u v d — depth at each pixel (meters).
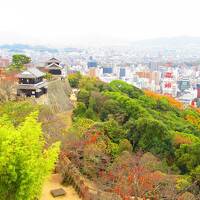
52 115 50.75
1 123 20.73
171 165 46.62
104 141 45.22
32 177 17.61
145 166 38.47
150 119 51.47
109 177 34.56
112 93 67.50
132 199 29.31
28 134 18.53
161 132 49.78
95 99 63.69
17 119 35.75
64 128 47.44
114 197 28.66
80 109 60.19
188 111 84.44
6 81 58.28
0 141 17.69
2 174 17.30
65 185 30.06
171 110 79.94
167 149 48.88
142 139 49.56
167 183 33.75
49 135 39.06
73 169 32.56
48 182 30.11
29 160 17.34
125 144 46.06
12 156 17.05
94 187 32.47
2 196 17.91
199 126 74.31
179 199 31.14
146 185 31.66
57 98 69.56
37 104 50.88
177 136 50.75
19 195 17.67
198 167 40.16
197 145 45.62
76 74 93.19
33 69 63.81
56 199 27.31
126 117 58.97
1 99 52.34
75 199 27.70
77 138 41.38
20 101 48.38
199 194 33.72
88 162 37.66
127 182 32.16
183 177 38.66
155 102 79.38
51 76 75.81
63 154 35.06
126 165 37.69
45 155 20.30
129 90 83.06
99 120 57.72
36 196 21.20
